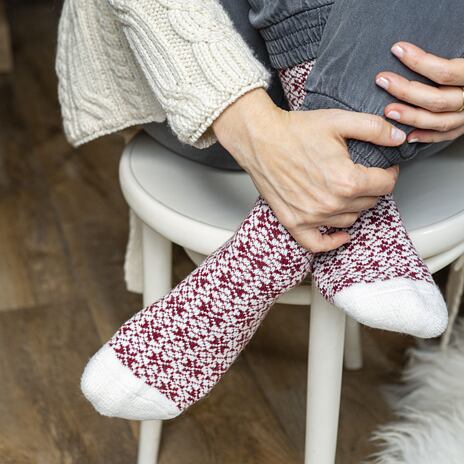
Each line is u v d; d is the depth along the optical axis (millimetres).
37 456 1002
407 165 794
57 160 1700
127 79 771
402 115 604
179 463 986
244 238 655
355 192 593
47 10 2430
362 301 608
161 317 686
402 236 659
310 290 729
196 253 774
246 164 637
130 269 952
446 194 746
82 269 1361
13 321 1239
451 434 896
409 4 588
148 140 869
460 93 613
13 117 1874
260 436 1021
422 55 590
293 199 612
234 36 665
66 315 1252
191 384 686
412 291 612
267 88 707
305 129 602
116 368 685
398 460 915
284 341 1180
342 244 644
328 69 619
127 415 703
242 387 1098
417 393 1018
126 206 1541
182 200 760
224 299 659
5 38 2023
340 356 752
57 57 836
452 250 735
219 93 630
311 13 646
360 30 600
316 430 787
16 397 1093
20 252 1408
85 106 802
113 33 756
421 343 1092
